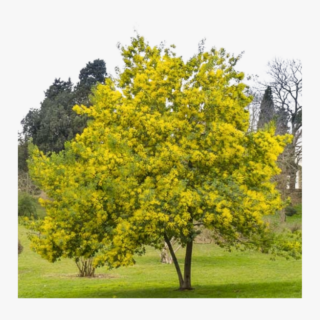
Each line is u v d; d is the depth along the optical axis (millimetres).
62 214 12250
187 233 12133
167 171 12320
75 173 12836
